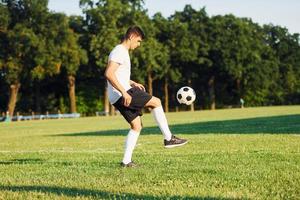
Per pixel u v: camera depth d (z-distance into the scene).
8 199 6.51
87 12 86.38
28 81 86.31
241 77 107.75
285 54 126.06
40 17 80.88
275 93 114.19
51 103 97.88
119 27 87.50
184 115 59.03
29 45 77.69
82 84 98.31
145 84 101.69
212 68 106.56
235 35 104.38
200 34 104.19
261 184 7.29
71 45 82.44
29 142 20.73
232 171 8.72
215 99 112.81
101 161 11.17
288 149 12.88
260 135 18.97
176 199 6.30
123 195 6.59
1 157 13.43
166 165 9.92
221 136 19.19
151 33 90.25
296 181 7.44
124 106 9.62
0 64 79.56
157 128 29.72
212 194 6.61
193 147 14.59
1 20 79.31
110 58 9.44
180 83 108.56
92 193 6.87
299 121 30.86
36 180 8.22
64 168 9.91
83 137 23.03
